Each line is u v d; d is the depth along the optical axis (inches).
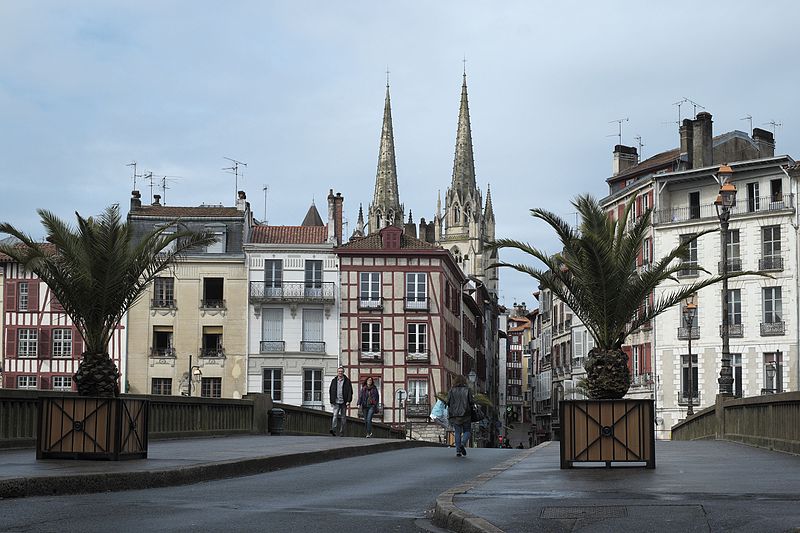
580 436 636.7
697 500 416.8
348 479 665.0
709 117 2918.3
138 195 3201.3
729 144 2974.9
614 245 733.9
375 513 450.9
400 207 6811.0
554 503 418.0
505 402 5949.8
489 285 6727.4
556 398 3666.3
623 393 689.6
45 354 2933.1
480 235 6752.0
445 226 6855.3
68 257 682.2
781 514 362.3
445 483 634.2
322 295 2972.4
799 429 804.0
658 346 2874.0
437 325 2989.7
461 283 3484.3
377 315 2989.7
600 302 699.4
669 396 2844.5
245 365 2930.6
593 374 692.1
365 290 2994.6
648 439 634.8
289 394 2938.0
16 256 699.4
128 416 652.1
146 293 2920.8
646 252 2945.4
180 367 2913.4
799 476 557.3
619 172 3297.2
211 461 665.0
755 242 2726.4
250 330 2945.4
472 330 3996.1
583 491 474.9
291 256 2977.4
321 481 644.1
